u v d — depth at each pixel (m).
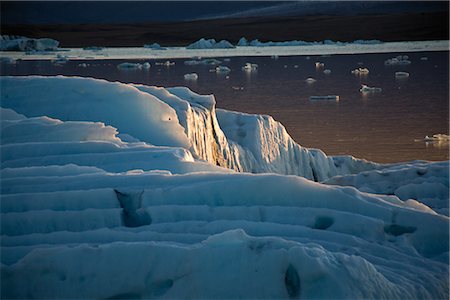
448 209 18.22
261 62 131.88
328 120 59.28
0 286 11.83
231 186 13.48
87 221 13.13
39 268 11.86
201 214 13.16
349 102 71.75
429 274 11.93
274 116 62.62
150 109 22.84
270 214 13.12
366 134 51.56
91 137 18.44
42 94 23.14
